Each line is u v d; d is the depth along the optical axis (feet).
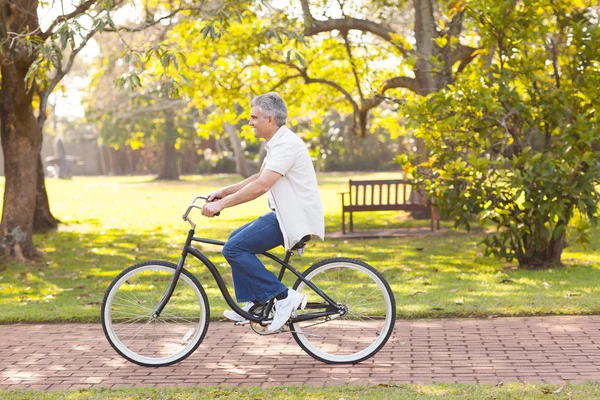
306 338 17.65
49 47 28.32
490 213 30.40
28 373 17.26
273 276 17.07
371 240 46.37
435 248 40.96
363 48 57.26
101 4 34.24
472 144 31.35
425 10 51.13
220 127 59.52
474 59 50.21
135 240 48.21
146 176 182.19
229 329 21.42
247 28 52.31
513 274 30.68
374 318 17.81
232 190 17.75
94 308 24.61
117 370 17.35
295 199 16.94
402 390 15.10
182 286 18.03
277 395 14.99
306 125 118.52
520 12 30.99
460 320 21.98
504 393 14.64
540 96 30.73
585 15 34.86
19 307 25.55
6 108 37.52
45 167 195.93
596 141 29.76
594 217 29.37
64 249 43.75
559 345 18.72
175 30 52.42
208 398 14.93
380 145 172.14
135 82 26.55
